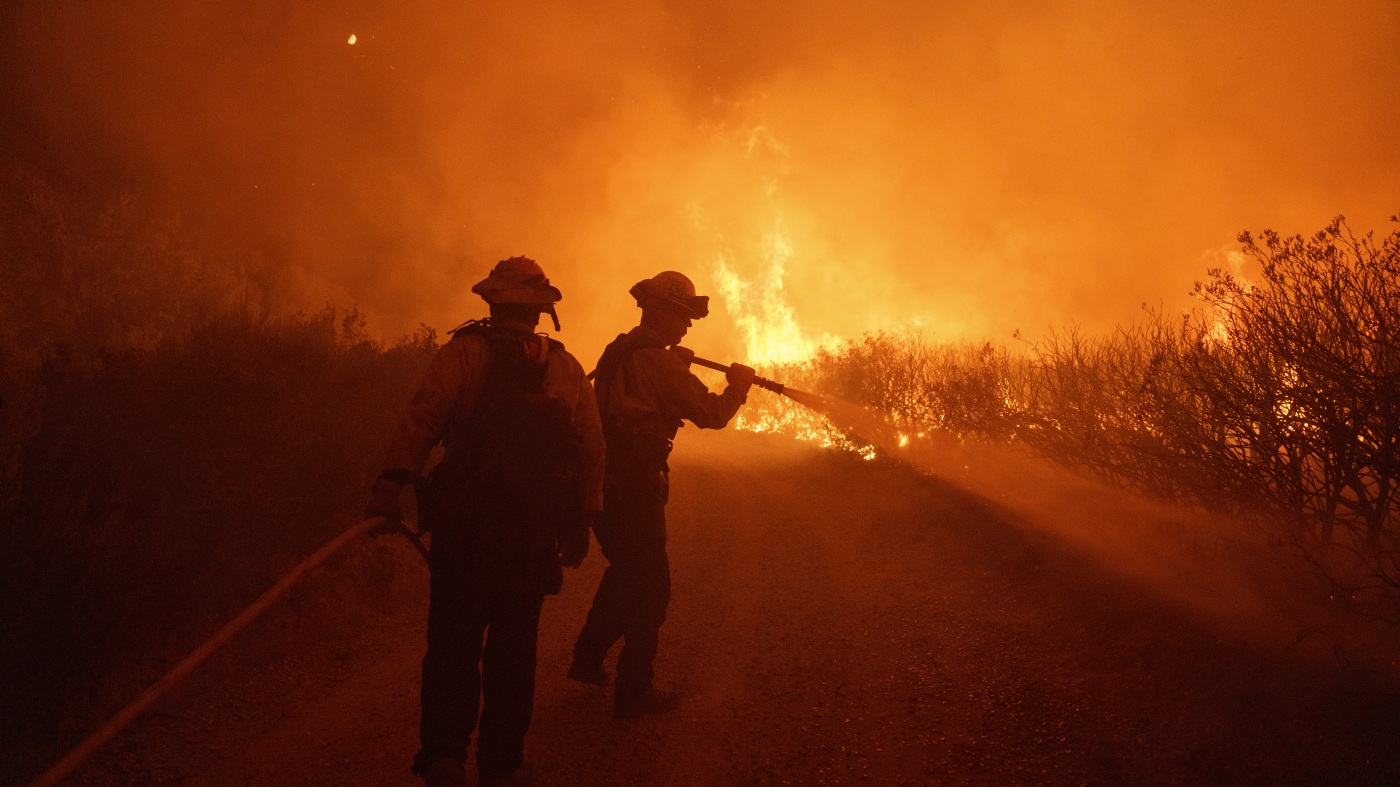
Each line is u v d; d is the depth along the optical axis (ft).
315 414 17.44
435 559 8.87
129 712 6.14
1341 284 11.27
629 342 11.82
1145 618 12.29
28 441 11.57
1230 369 12.32
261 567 14.85
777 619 15.23
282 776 9.88
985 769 9.54
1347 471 10.91
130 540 12.03
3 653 10.44
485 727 8.93
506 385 9.13
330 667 13.25
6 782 9.45
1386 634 10.32
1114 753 9.46
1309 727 8.99
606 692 12.35
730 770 9.97
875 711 11.18
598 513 10.14
